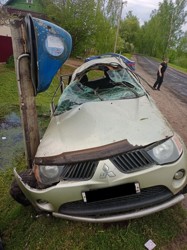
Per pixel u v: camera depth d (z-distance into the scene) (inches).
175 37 2691.9
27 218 119.8
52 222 111.6
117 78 152.8
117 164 85.7
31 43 103.4
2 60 690.8
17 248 105.8
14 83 465.4
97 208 89.7
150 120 103.0
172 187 89.8
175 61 2146.9
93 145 92.0
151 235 99.7
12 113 300.0
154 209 90.0
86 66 165.6
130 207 88.7
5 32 681.6
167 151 90.0
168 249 94.7
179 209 111.3
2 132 243.3
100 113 111.4
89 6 710.5
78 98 138.5
